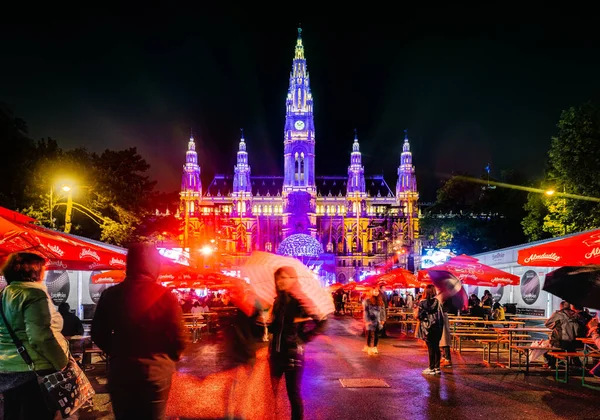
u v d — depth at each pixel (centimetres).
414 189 17150
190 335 2838
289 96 17800
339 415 1091
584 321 1819
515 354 2167
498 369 1748
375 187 19400
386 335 3034
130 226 5119
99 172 5088
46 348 673
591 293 1268
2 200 3747
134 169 6069
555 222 4238
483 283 2728
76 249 1269
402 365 1823
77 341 1688
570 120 3928
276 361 874
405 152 17612
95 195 4994
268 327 888
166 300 606
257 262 945
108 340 597
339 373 1638
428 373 1606
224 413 1099
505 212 7444
